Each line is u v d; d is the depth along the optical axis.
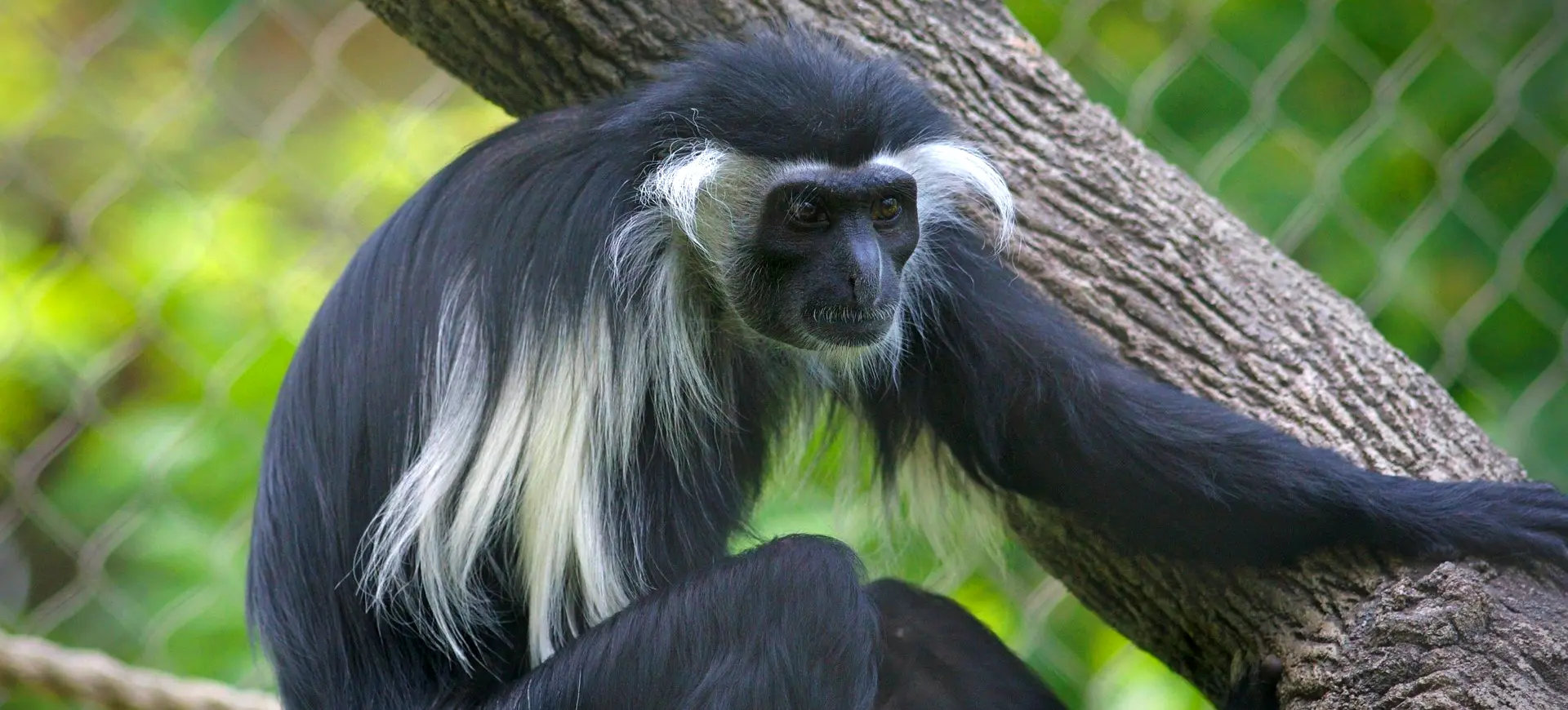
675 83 3.77
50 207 7.78
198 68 7.38
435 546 3.48
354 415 3.60
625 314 3.60
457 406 3.45
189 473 6.68
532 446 3.44
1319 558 3.67
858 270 3.76
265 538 3.77
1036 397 3.79
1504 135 7.57
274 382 6.80
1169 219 4.16
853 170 3.78
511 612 3.64
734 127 3.75
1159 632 4.09
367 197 7.48
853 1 4.21
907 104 3.90
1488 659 3.32
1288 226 7.15
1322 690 3.49
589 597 3.52
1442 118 7.40
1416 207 7.34
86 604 6.74
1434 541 3.54
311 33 7.93
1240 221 4.32
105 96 7.55
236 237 7.26
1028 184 4.14
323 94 8.05
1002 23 4.34
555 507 3.46
